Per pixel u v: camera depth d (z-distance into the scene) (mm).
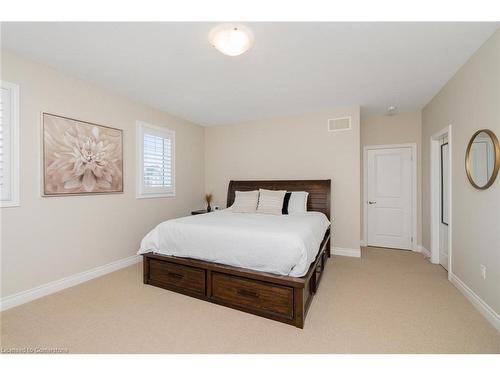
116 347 1630
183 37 1950
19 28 1808
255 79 2750
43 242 2367
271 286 1974
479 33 1891
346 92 3156
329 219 3699
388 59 2297
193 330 1818
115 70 2516
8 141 2137
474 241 2207
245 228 2283
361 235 4441
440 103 3074
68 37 1938
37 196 2322
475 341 1677
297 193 3725
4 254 2104
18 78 2189
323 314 2041
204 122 4660
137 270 3090
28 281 2256
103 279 2789
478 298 2121
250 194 3822
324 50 2137
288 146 4195
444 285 2631
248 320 1952
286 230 2201
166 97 3312
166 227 2553
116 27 1817
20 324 1880
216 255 2252
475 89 2174
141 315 2021
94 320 1943
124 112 3244
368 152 4391
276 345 1651
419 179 4035
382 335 1749
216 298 2219
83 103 2729
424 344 1649
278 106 3701
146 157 3592
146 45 2062
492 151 1908
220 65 2418
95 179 2844
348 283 2693
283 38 1955
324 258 3119
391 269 3150
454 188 2650
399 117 4156
